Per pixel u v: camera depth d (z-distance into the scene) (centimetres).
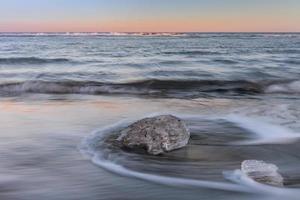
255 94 1973
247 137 1007
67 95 1911
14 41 9488
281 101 1711
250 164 727
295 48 6153
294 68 2936
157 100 1738
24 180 703
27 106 1550
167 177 717
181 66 3152
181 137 888
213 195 646
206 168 762
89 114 1352
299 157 845
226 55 4522
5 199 619
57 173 739
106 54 4641
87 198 630
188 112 1394
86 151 873
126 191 659
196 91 2047
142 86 2161
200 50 5638
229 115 1317
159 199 630
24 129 1116
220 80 2311
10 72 2630
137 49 5900
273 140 981
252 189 664
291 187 674
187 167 766
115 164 783
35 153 868
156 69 2917
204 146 909
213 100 1741
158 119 899
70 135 1032
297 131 1077
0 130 1104
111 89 2050
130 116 1309
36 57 3800
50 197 631
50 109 1469
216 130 1082
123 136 898
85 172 743
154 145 850
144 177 718
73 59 3653
